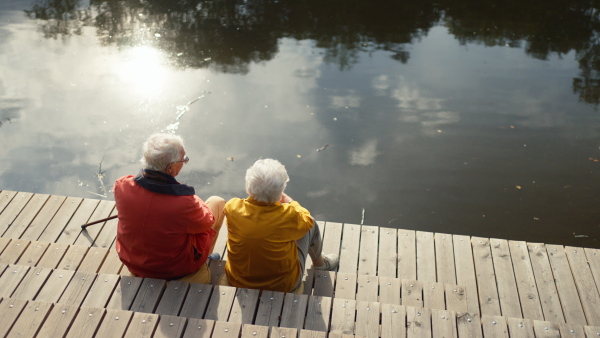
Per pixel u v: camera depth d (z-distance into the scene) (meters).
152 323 2.62
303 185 6.24
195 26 9.93
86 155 6.66
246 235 2.92
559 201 6.08
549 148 6.92
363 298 3.47
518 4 11.01
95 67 8.56
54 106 7.57
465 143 6.99
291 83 8.26
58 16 10.36
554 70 8.72
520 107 7.76
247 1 11.08
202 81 8.27
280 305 2.90
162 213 2.87
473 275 4.02
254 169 2.91
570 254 4.17
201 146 6.84
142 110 7.54
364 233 4.44
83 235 4.25
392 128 7.26
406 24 10.17
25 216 4.40
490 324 2.84
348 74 8.51
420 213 5.90
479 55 9.13
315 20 10.26
